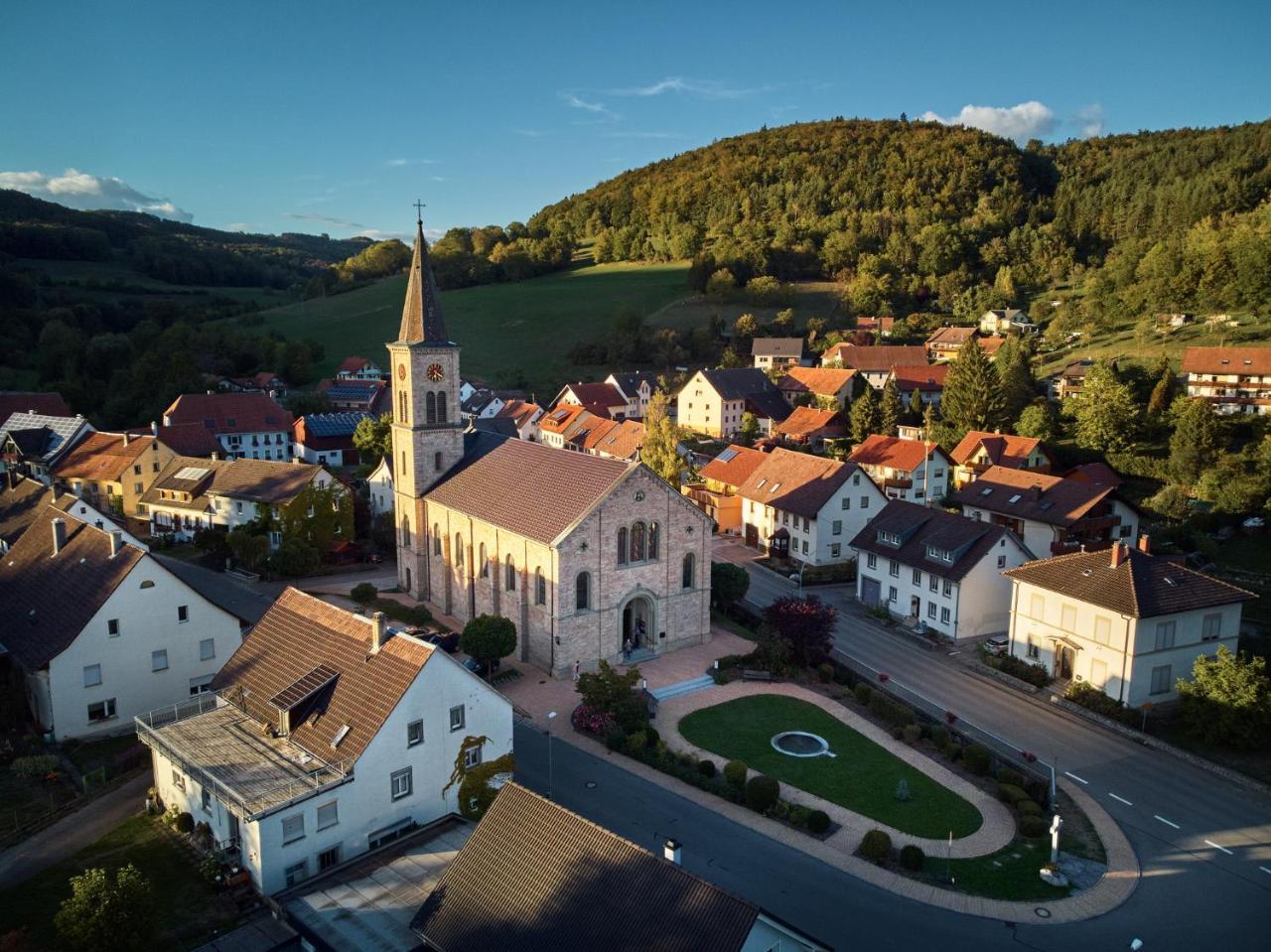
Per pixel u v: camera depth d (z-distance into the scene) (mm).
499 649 57562
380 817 38219
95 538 54344
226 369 173500
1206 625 55094
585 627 59500
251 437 128000
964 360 125750
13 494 76000
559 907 28797
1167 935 34500
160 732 41250
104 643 49344
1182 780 46781
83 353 167125
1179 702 54469
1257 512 86688
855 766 47969
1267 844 41000
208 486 92500
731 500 97875
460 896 30812
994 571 66938
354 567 85062
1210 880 38188
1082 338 166625
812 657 61219
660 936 26641
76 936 30250
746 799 43781
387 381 175750
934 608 68500
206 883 36250
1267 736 48938
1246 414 109500
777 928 28156
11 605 54188
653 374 171000
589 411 144625
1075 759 48906
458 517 68438
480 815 42156
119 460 100375
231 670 45312
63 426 108312
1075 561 58875
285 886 35312
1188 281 161000
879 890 37000
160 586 51281
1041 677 58406
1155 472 100938
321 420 134250
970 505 90812
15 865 37875
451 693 40094
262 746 39875
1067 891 37125
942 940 33875
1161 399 115312
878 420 130750
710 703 55875
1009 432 122312
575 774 46625
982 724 53125
